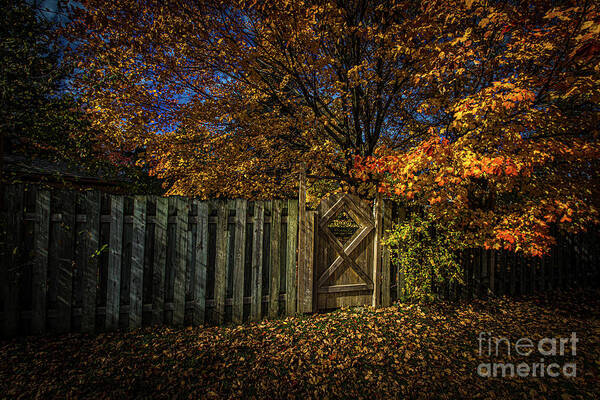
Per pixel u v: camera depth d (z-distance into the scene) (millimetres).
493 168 3693
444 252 4797
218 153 6797
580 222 4957
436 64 4543
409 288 4844
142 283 3799
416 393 2781
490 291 5395
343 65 6051
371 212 5047
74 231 3596
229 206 4207
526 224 4152
